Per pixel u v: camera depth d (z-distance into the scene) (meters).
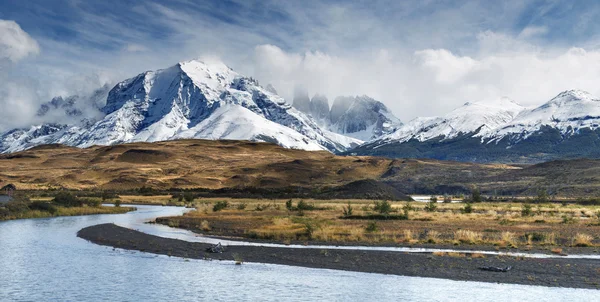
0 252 48.28
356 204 130.50
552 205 129.12
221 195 187.00
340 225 72.06
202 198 178.25
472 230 66.50
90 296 32.81
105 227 71.00
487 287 34.91
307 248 51.88
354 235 59.94
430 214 93.25
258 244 55.31
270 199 169.38
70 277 37.94
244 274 39.47
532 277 37.62
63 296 32.75
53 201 113.19
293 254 48.06
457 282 36.44
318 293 33.62
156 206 137.38
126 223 79.88
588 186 194.62
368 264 43.03
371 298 32.16
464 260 44.34
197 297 32.78
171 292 33.88
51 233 63.56
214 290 34.47
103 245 53.78
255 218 85.56
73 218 89.81
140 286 35.47
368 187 177.75
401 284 36.00
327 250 50.47
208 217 88.31
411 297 32.44
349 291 34.06
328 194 176.38
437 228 68.94
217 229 69.00
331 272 40.19
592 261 43.75
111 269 41.06
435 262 43.47
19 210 92.38
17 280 36.75
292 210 106.94
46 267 41.44
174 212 109.56
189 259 45.97
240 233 65.00
